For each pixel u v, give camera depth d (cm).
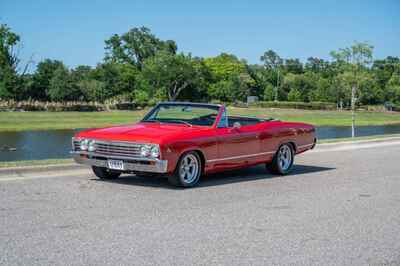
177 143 940
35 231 648
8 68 7544
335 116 7200
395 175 1234
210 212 783
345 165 1419
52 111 6894
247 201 877
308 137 1270
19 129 3838
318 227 715
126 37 13062
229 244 621
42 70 8394
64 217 723
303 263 561
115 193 905
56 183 984
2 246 585
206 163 1007
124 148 939
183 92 11569
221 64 13012
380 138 2264
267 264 554
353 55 6341
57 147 2583
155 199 866
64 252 570
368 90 9869
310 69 16375
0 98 7425
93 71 10850
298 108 9869
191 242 624
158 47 13175
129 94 10412
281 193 962
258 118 1199
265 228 701
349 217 780
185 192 939
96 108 7688
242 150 1085
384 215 801
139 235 645
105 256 560
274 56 16312
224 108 1071
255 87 13288
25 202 811
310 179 1148
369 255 596
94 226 680
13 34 7925
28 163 1135
